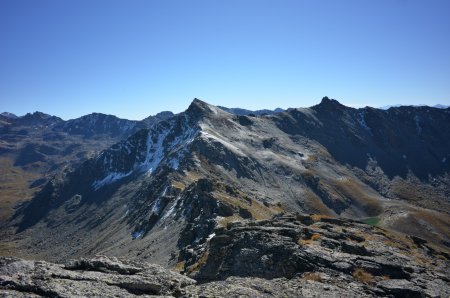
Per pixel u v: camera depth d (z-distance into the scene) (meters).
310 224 59.59
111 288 26.48
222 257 50.41
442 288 35.19
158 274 30.39
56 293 23.86
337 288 32.72
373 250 45.78
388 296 32.81
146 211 163.38
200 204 113.44
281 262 42.50
